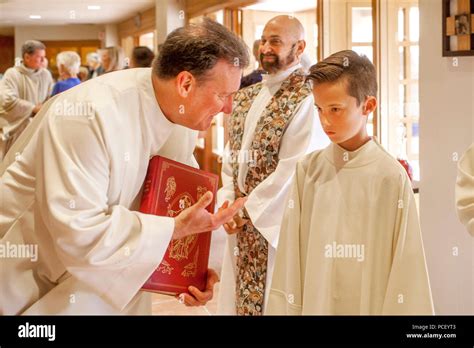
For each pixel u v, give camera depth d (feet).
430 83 9.17
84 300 4.96
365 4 14.64
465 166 5.79
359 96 4.56
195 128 5.06
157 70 4.84
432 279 9.22
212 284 5.45
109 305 5.08
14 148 5.21
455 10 8.54
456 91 8.77
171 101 4.86
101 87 4.81
